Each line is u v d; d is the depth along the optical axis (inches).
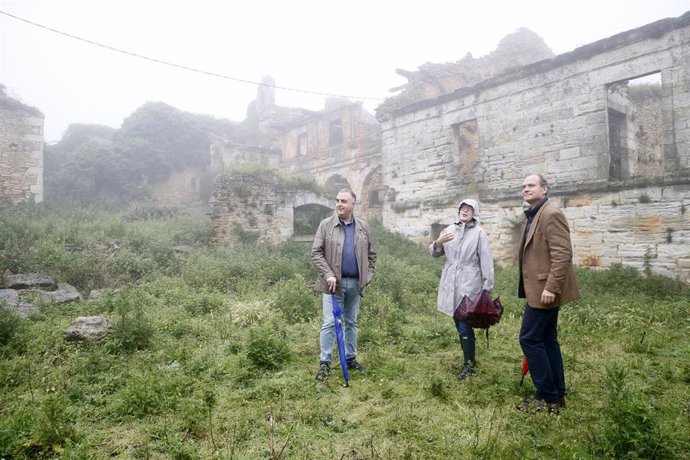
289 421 133.9
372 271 194.1
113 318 251.3
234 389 162.9
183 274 392.8
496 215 548.7
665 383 164.2
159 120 1138.0
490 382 167.8
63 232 454.9
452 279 182.9
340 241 184.5
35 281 333.4
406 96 756.6
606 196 447.2
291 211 602.5
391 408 145.2
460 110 595.2
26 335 205.3
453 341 229.6
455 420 135.1
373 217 864.9
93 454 113.1
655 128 583.8
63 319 255.9
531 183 154.3
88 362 182.2
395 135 682.8
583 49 470.0
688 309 286.0
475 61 863.1
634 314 273.9
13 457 110.0
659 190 412.2
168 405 144.3
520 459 110.3
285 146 1156.5
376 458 113.0
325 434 126.8
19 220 482.3
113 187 1036.5
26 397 150.3
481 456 112.6
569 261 140.9
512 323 270.2
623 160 507.8
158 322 250.7
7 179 705.6
